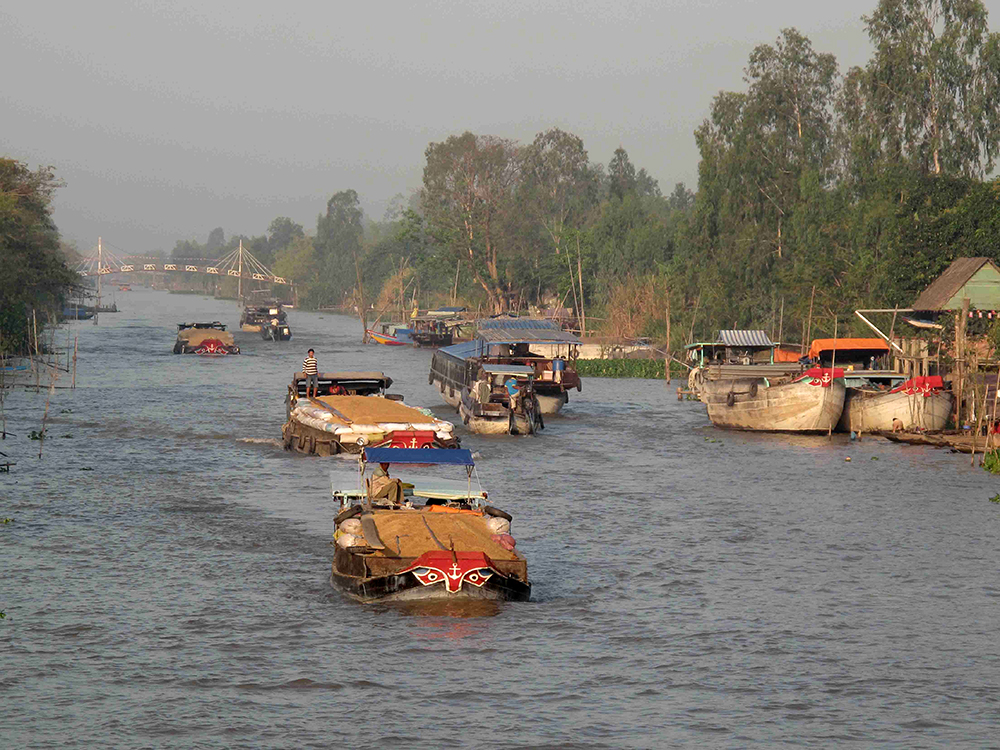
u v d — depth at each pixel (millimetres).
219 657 31453
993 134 142000
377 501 41625
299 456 69750
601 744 26094
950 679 30438
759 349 106000
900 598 38250
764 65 173750
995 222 119125
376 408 72875
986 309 108625
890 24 146625
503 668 30906
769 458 71250
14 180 175375
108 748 25547
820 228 155750
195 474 62656
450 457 42062
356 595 36750
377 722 27156
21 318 153375
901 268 122938
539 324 105000
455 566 36062
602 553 44594
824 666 31391
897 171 136375
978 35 142250
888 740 26469
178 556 43031
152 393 110188
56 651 31781
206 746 25734
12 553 43125
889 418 81188
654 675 30562
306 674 30234
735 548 45562
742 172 168625
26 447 72188
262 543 45438
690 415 97000
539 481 61969
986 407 77438
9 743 25688
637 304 182875
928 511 53344
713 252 174125
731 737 26578
